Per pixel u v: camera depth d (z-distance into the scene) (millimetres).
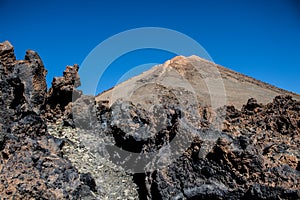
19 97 15680
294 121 19297
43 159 12188
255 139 16922
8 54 18188
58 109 21719
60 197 11297
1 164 11508
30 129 14797
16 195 10688
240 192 12234
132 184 15828
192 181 13180
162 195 13125
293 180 12023
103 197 14289
